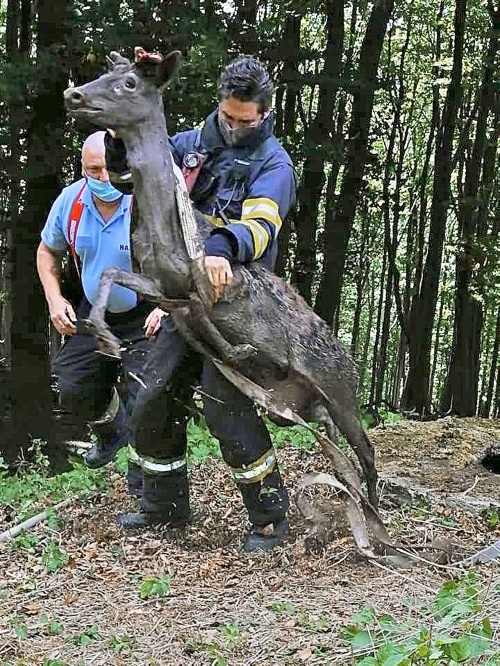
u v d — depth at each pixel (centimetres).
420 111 3012
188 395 545
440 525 590
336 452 509
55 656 412
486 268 2108
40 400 1584
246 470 527
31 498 681
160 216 448
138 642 424
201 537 563
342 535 555
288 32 1529
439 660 353
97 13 1313
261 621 439
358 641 376
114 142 470
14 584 500
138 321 577
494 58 2181
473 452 755
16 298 1600
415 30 2831
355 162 1831
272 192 487
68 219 569
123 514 599
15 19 1719
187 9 1310
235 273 477
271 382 502
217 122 500
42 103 1481
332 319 1830
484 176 2398
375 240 3397
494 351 2917
